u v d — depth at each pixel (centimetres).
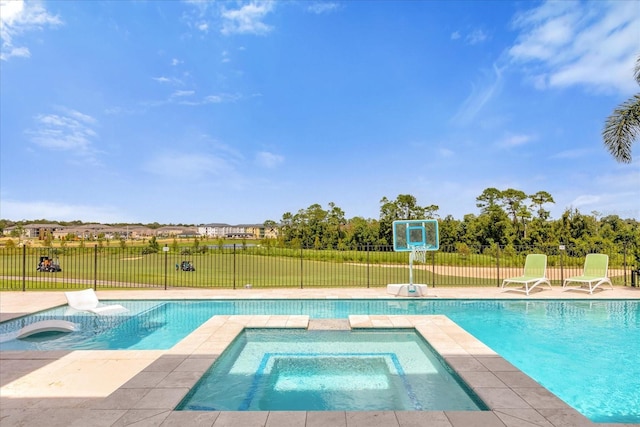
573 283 1298
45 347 620
